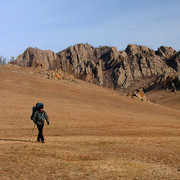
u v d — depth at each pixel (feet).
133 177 24.25
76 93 251.60
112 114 159.02
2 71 298.56
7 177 21.94
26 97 189.16
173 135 75.20
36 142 45.78
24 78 277.03
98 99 239.30
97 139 53.11
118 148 40.75
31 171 24.39
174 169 28.19
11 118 107.65
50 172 24.41
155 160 32.71
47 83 274.77
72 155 33.37
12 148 36.58
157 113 208.54
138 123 122.01
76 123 106.22
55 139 52.70
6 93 193.26
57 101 193.57
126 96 328.29
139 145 44.65
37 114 45.55
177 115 212.23
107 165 28.35
